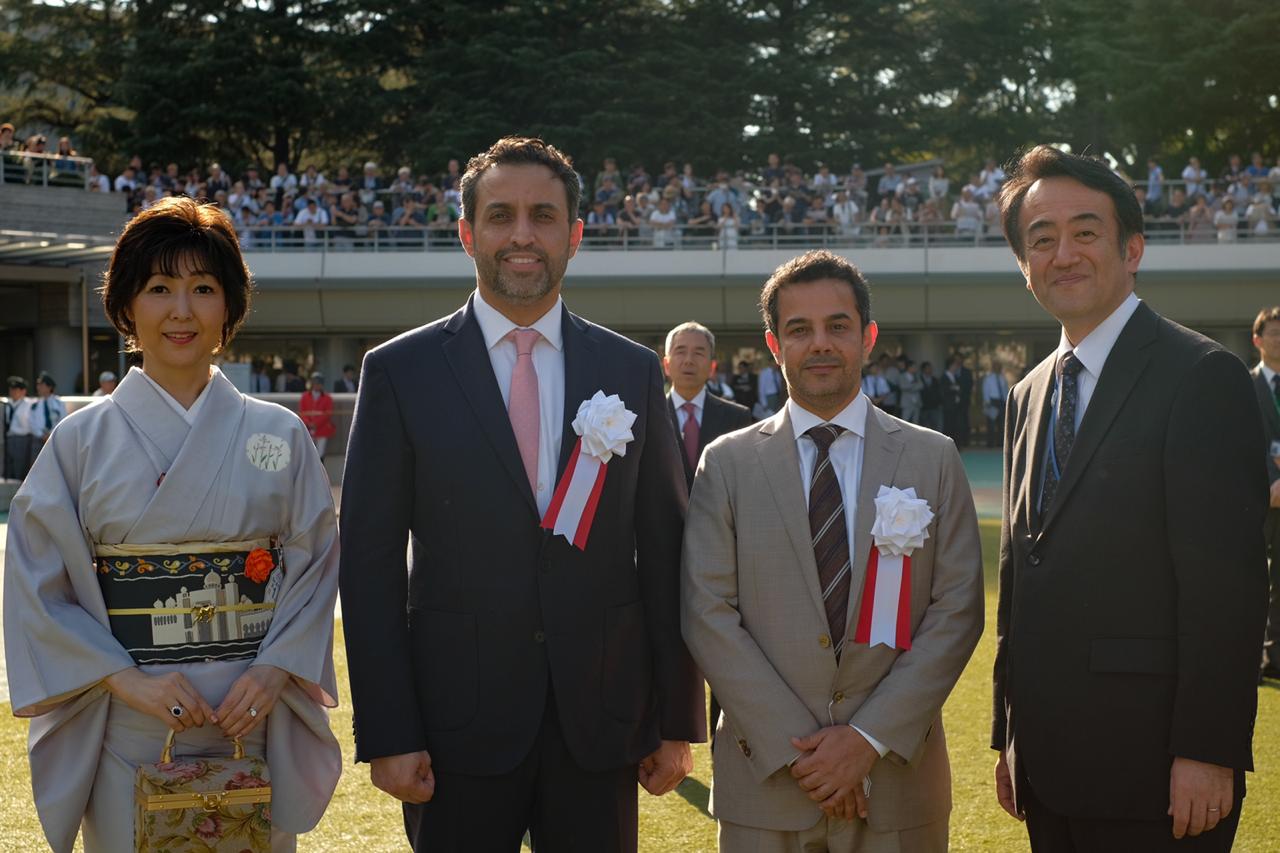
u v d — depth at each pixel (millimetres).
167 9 31719
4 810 4223
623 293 24172
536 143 2973
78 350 23125
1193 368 2666
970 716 5273
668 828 4117
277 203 25938
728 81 30828
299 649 2834
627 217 24562
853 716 2867
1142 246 2859
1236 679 2541
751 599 2996
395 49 32344
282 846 2920
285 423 2957
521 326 2988
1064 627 2711
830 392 2992
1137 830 2658
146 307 2818
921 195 25219
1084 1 30781
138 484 2764
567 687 2855
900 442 3047
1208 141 31328
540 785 2891
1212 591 2545
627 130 29969
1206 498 2572
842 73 32375
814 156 30578
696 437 6105
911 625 2926
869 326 3107
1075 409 2830
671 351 6117
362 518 2867
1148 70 29391
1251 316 22938
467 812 2832
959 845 3900
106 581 2775
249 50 30781
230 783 2643
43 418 15094
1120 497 2674
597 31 31516
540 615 2861
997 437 23922
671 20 32312
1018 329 24391
